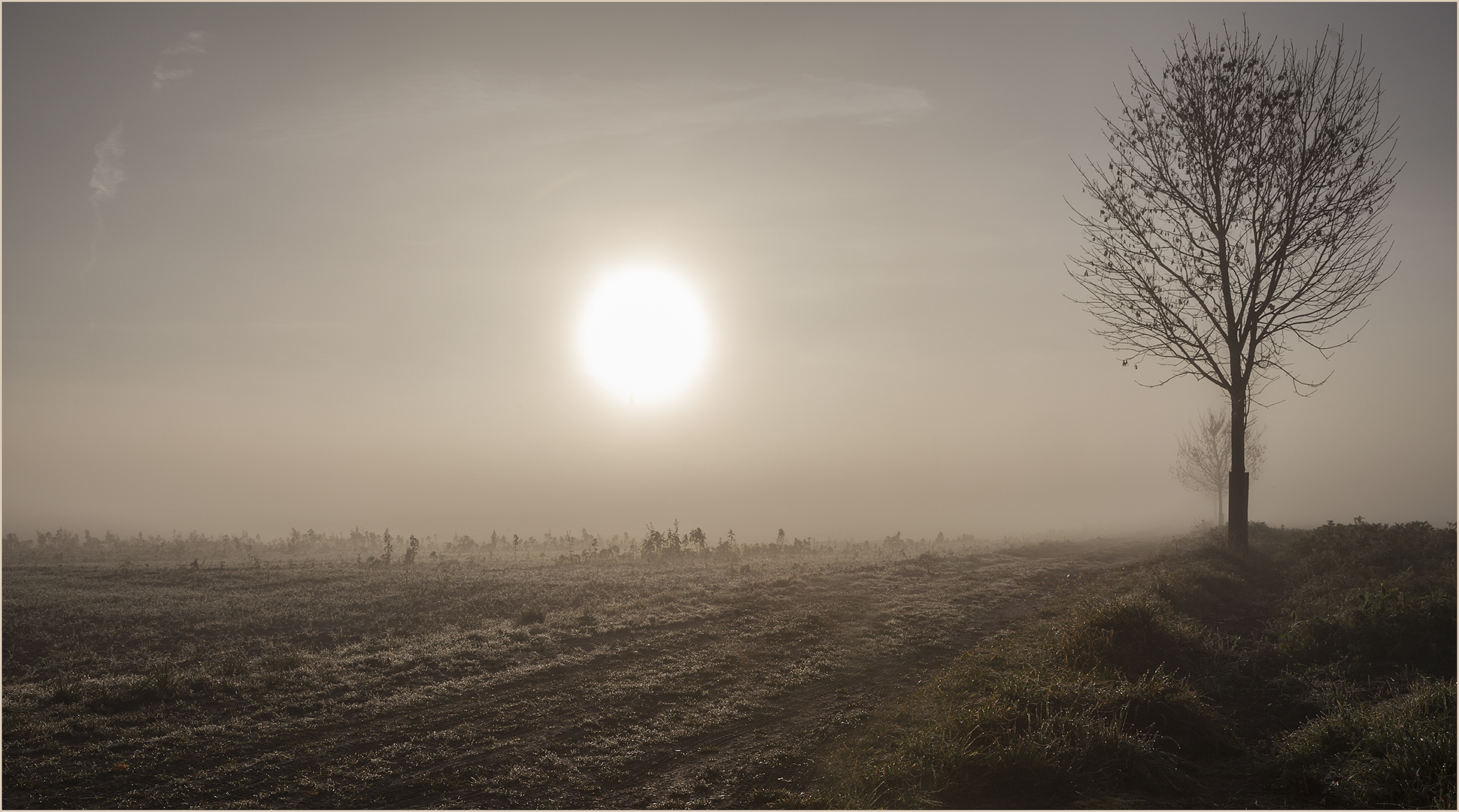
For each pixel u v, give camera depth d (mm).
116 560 48969
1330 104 23000
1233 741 10078
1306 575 19578
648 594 25891
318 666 16328
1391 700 10664
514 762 11281
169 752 11562
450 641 18594
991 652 16281
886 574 30625
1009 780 8680
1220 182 24594
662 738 12148
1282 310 24000
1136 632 14016
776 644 18281
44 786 10297
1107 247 26391
